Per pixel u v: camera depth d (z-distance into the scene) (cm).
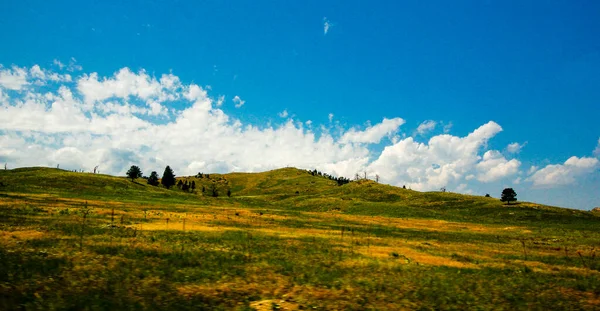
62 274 1822
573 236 7931
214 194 19675
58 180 13988
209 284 1894
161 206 9638
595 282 2617
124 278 1850
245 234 4644
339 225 7944
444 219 13175
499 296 1980
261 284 1984
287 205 18250
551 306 1831
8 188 11188
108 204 8806
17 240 2833
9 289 1461
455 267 3153
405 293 1945
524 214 14438
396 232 6988
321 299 1741
